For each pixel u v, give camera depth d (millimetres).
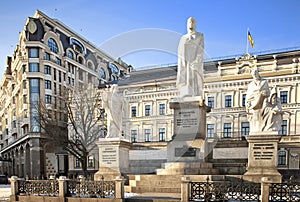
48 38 40594
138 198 7996
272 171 9094
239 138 24469
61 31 44125
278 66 30562
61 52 41906
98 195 8508
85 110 21719
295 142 27703
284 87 30094
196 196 7613
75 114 23188
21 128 42156
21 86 40812
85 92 21906
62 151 36719
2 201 9664
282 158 28172
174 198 7875
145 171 14844
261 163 9258
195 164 9945
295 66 29750
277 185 6957
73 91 27438
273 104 9562
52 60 40531
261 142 9336
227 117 30141
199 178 9141
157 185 9523
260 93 9617
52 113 30547
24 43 39406
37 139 37344
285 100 30062
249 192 7148
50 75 40125
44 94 38969
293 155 27625
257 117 9672
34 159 36969
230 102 30484
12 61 50500
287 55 30969
